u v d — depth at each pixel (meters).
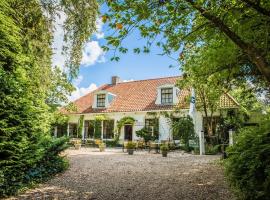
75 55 8.98
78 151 18.91
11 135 6.66
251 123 19.64
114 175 9.09
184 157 14.62
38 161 8.19
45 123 8.92
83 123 28.06
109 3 4.71
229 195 6.07
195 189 6.98
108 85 31.94
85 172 9.55
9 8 7.46
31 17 8.74
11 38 7.04
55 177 8.47
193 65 9.48
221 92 12.39
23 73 7.45
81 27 8.78
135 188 7.30
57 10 8.80
